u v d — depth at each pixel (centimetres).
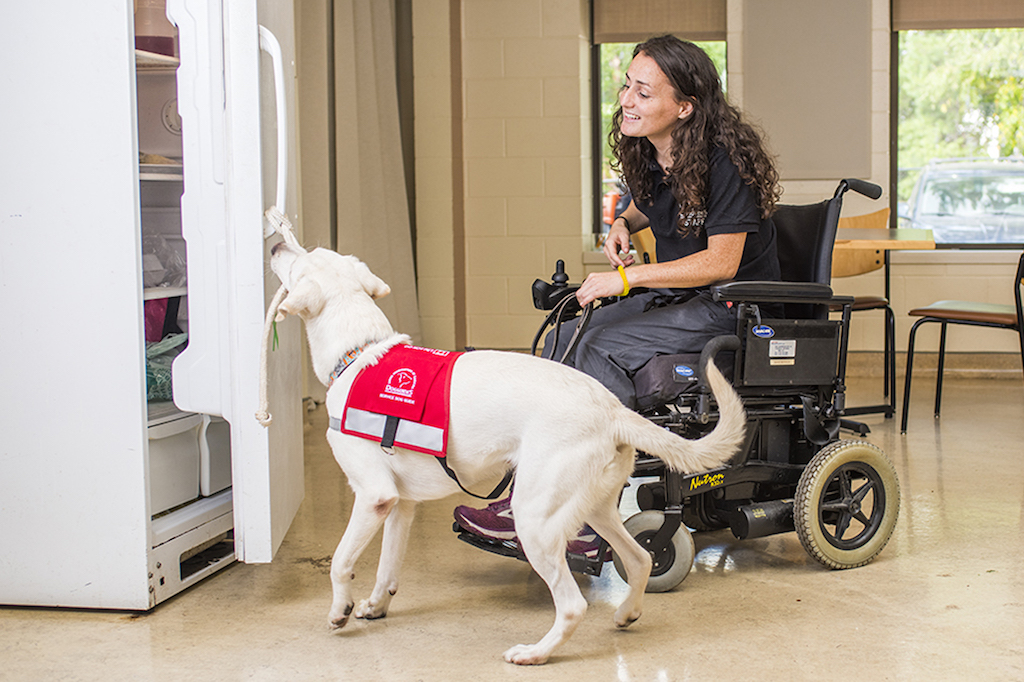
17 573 205
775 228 252
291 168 240
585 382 175
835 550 227
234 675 172
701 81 224
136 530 201
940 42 586
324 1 439
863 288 579
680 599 211
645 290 254
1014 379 564
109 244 195
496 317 605
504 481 192
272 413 211
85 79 193
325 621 200
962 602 207
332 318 186
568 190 591
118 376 198
